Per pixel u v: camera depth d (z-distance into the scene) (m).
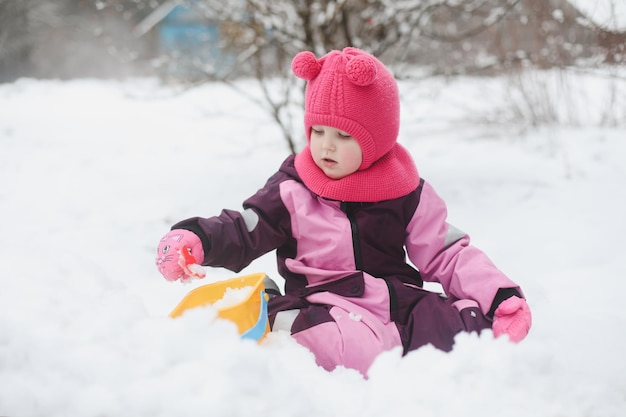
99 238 3.77
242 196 4.56
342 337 1.93
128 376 1.52
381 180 2.21
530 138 5.97
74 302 1.82
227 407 1.43
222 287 2.03
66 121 7.62
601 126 6.20
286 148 6.10
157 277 3.26
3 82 11.41
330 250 2.19
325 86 2.16
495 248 3.56
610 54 4.71
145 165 5.61
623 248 3.47
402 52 4.87
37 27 11.05
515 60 5.31
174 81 6.29
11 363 1.59
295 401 1.54
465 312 2.03
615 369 2.10
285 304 2.12
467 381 1.67
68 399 1.49
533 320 2.49
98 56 11.41
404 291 2.14
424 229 2.25
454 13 5.45
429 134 6.64
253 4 4.41
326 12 4.39
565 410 1.65
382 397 1.62
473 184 4.73
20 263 2.04
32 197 4.62
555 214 4.04
